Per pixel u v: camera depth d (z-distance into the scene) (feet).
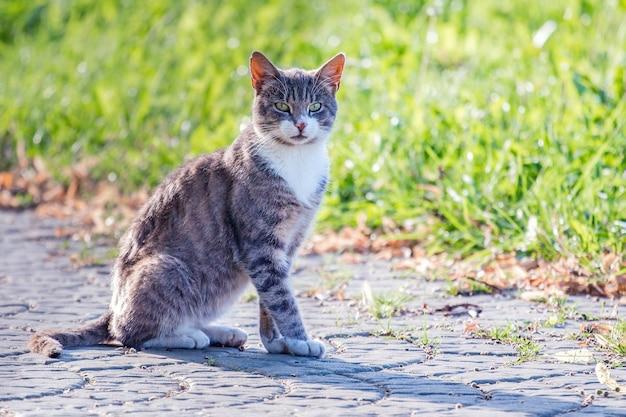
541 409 25.03
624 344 29.89
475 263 41.86
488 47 66.54
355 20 74.95
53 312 36.40
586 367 28.71
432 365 29.12
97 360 29.71
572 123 48.19
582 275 38.42
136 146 62.03
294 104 31.86
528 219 42.52
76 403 25.62
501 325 33.42
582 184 42.55
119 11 83.56
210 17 79.56
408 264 42.55
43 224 53.26
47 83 70.49
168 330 31.01
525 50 61.00
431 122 51.80
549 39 64.03
